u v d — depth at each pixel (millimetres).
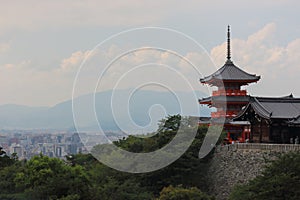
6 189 70375
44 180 67562
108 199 67375
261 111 80062
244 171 71500
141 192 72125
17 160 87375
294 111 81312
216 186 76125
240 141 93562
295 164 57562
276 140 79688
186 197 63812
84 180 68812
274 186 55156
